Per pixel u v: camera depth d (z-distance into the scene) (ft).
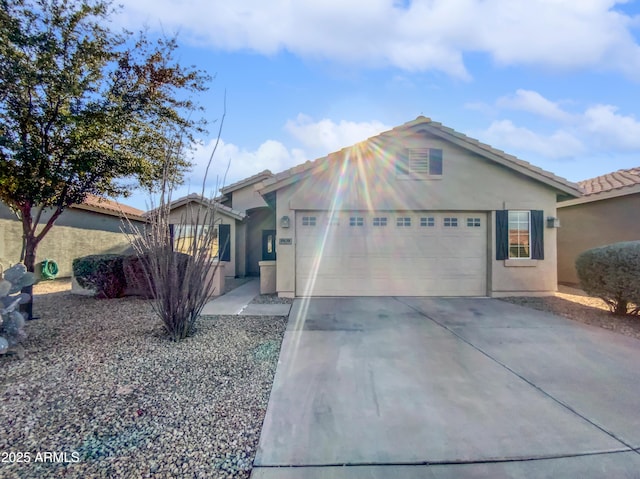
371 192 35.70
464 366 16.69
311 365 16.79
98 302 32.86
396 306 31.04
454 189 35.76
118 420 11.70
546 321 25.45
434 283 36.14
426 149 35.86
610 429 11.34
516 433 11.09
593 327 23.77
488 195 35.76
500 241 35.70
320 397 13.53
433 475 9.22
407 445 10.48
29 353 18.10
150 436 10.83
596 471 9.39
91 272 35.01
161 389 14.06
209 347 19.26
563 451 10.21
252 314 27.78
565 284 46.62
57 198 27.58
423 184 35.76
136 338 20.83
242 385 14.53
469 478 9.12
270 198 39.60
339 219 36.09
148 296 33.42
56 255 51.65
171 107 30.99
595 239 43.24
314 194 35.63
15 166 23.80
